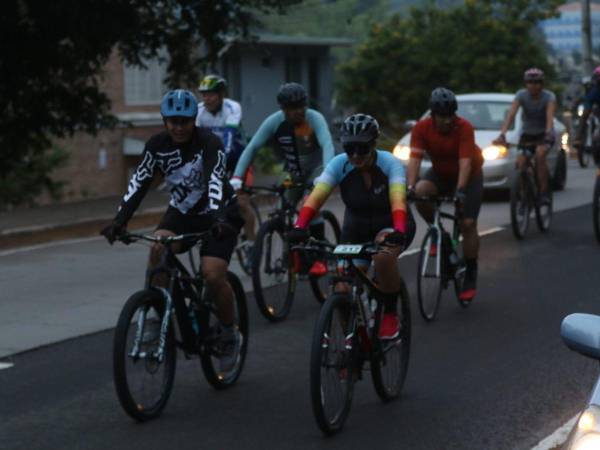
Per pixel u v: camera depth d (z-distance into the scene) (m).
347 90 74.25
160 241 11.91
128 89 57.88
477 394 12.87
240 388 13.22
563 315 17.23
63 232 29.48
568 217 28.73
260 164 57.78
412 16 74.12
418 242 24.64
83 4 29.91
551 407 12.30
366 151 12.20
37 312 17.70
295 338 15.89
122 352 11.41
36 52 31.56
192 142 12.11
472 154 16.94
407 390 13.07
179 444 11.09
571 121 57.09
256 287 16.58
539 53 71.69
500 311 17.58
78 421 11.89
